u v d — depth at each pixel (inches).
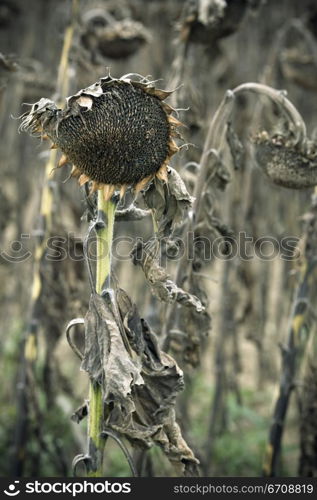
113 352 100.6
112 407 112.0
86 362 103.9
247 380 308.0
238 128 252.1
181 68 171.8
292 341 167.9
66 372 281.4
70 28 181.2
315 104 317.4
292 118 132.6
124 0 275.3
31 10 333.4
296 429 259.6
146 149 97.0
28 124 96.8
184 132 172.9
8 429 229.0
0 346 269.9
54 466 220.5
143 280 271.4
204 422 255.1
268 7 315.3
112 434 111.0
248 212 233.1
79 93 93.2
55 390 213.0
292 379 169.0
